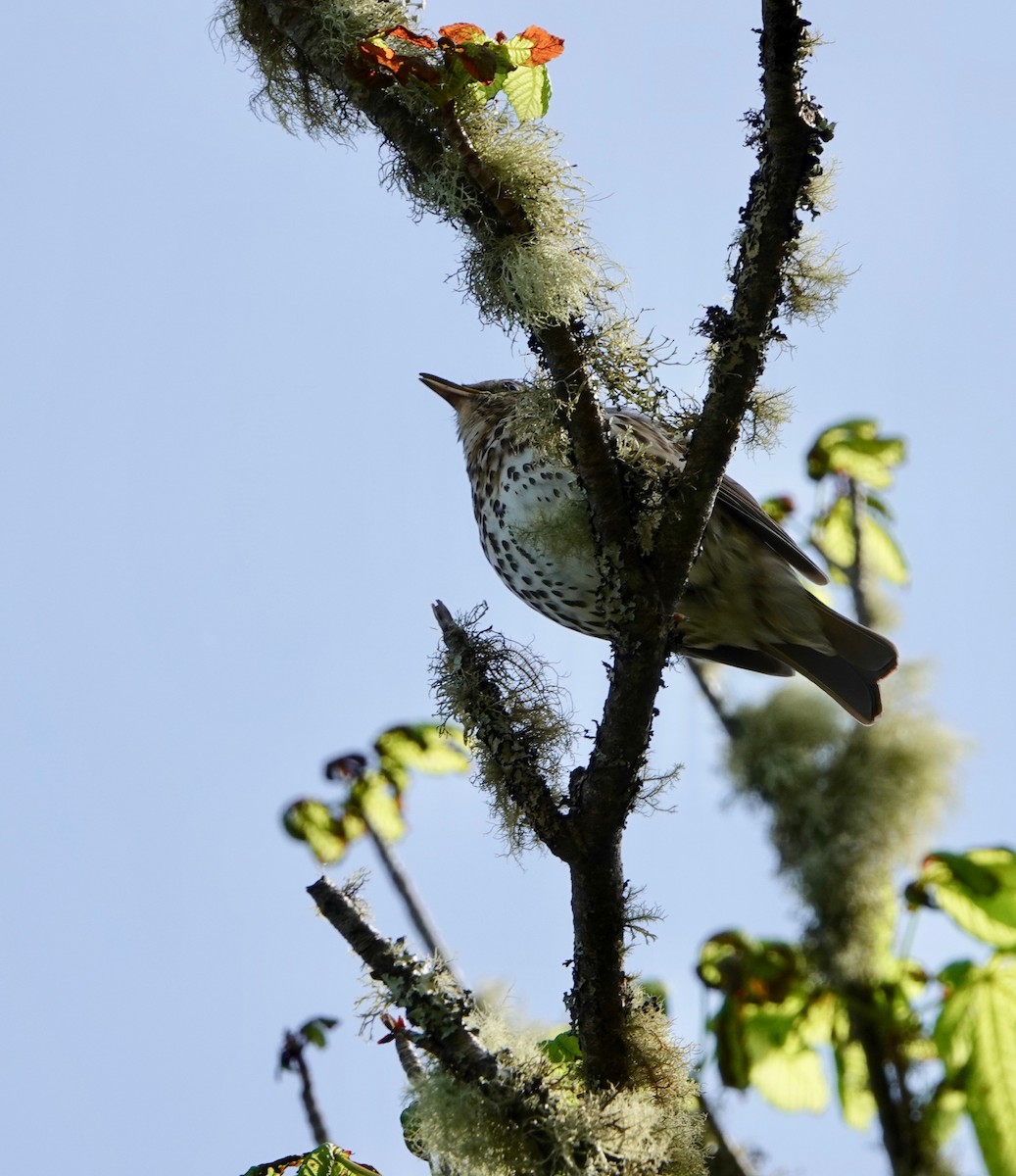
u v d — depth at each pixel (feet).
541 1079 20.70
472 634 23.63
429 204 22.16
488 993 21.98
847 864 36.50
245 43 23.89
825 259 21.79
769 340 21.89
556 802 23.21
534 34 21.67
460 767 32.53
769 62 20.24
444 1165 21.18
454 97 21.52
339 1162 20.76
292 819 32.19
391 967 21.03
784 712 38.88
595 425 22.49
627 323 22.33
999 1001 31.09
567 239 21.88
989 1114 30.27
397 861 30.32
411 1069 21.95
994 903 32.65
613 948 22.72
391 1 22.22
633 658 23.03
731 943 34.42
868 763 38.24
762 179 21.09
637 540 23.07
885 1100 32.17
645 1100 21.58
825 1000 34.12
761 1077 34.19
